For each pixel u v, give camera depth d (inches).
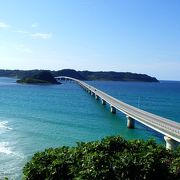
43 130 3400.6
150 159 857.5
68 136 3152.1
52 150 983.6
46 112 4982.8
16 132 3213.6
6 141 2797.7
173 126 2940.5
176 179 853.8
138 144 976.9
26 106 5738.2
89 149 946.7
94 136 3238.2
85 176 818.8
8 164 2134.6
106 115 4997.5
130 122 3865.7
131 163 840.3
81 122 4136.3
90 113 5162.4
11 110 5064.0
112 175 824.3
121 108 4416.8
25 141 2827.3
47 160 928.3
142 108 6717.5
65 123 3961.6
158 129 2795.3
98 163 843.4
